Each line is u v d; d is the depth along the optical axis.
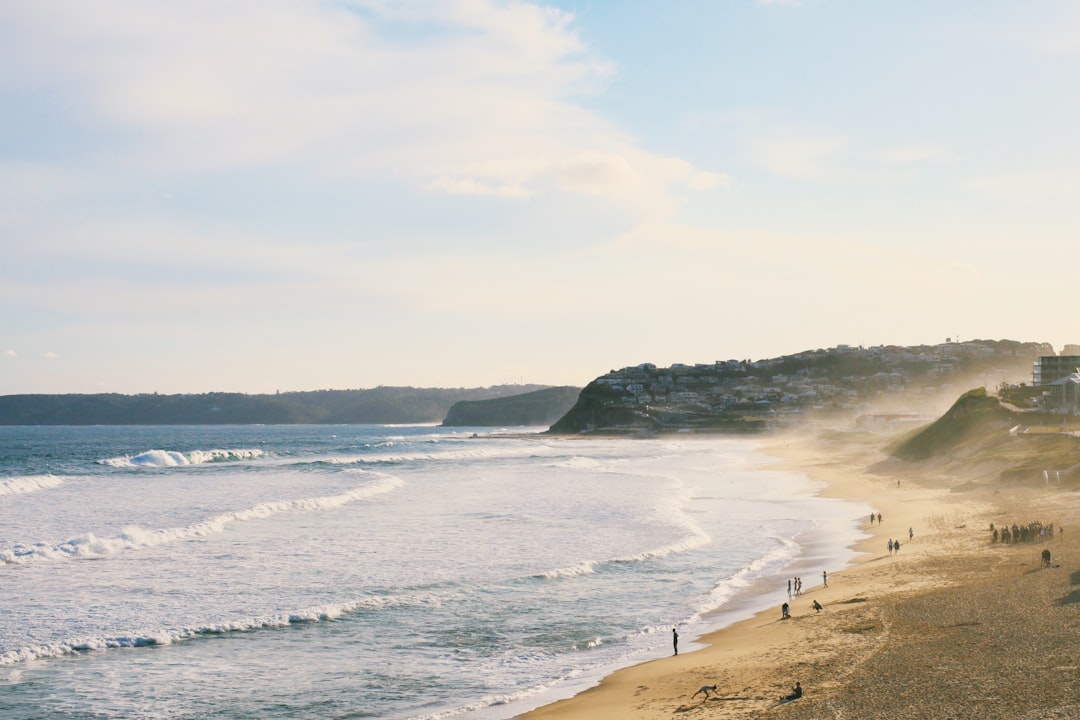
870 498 76.56
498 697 26.23
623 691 26.05
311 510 66.81
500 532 56.09
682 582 41.78
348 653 30.69
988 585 35.03
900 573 40.34
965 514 59.44
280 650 30.97
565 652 30.83
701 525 60.25
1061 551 40.97
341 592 38.97
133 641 31.55
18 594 37.88
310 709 25.41
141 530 51.91
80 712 25.06
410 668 29.09
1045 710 20.33
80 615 34.66
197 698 26.25
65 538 51.28
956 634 28.03
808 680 24.92
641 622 34.69
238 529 56.38
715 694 24.66
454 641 32.12
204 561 45.44
